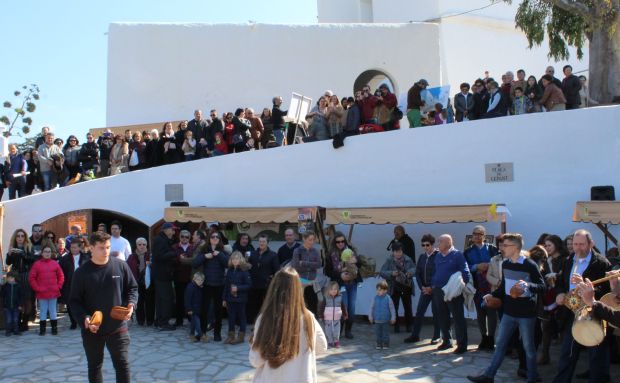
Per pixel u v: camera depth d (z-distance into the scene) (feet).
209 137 47.88
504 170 39.83
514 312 23.81
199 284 32.60
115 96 64.08
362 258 37.19
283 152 43.83
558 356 29.09
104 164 52.06
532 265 23.71
